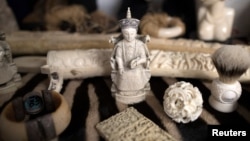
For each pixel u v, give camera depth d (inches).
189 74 19.1
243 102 17.0
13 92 18.9
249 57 14.7
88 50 20.3
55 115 13.9
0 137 14.1
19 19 27.4
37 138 13.6
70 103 17.3
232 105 15.8
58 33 25.0
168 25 24.5
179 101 14.8
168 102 15.0
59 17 25.6
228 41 23.4
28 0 27.4
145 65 16.8
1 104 17.7
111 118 15.3
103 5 27.5
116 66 16.7
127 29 15.0
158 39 23.3
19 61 21.4
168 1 25.8
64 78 19.8
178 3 25.8
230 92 15.1
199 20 23.3
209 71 18.6
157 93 18.2
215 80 15.8
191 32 24.9
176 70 19.1
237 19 24.7
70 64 19.0
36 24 26.6
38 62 21.3
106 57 19.2
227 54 14.5
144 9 25.8
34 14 27.0
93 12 26.8
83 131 15.0
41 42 23.2
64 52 19.8
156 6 26.2
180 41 22.8
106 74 19.7
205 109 16.4
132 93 16.9
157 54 20.0
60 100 15.0
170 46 22.2
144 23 23.9
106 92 18.5
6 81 18.4
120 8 26.9
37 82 20.0
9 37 23.8
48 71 19.1
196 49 21.5
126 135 14.0
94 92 18.5
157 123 15.4
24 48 23.2
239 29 25.3
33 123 13.2
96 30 25.3
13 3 26.7
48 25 26.0
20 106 14.3
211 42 23.2
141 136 13.9
